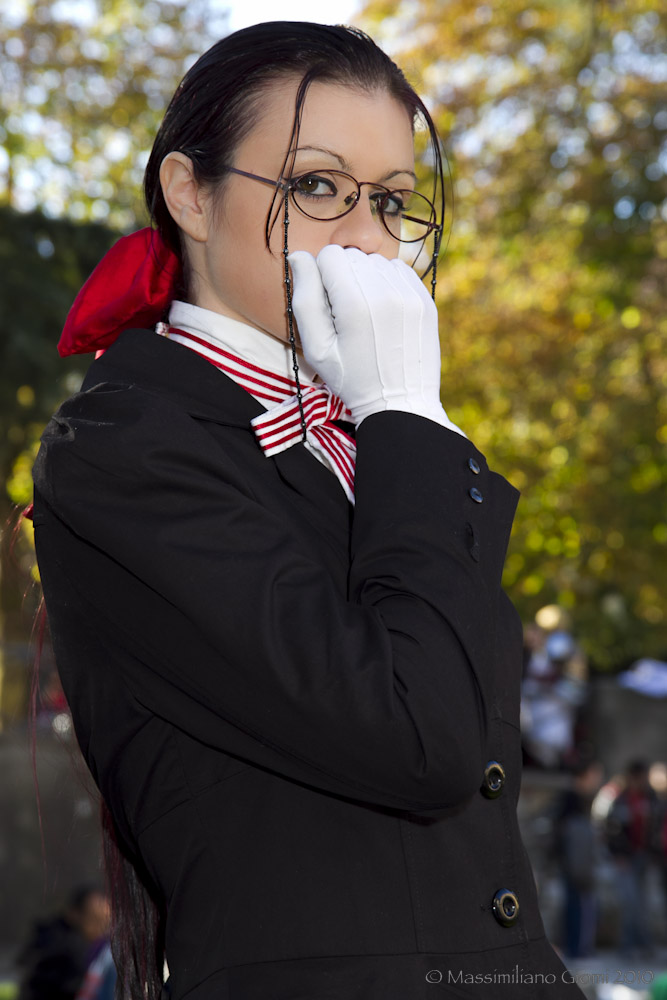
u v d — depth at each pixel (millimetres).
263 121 1429
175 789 1312
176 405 1337
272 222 1418
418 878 1254
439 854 1273
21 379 10430
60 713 1695
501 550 1341
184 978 1271
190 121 1483
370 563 1286
